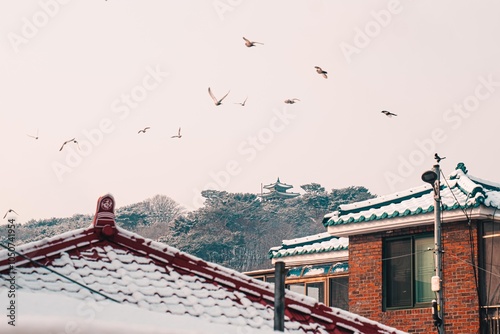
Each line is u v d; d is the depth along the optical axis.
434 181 22.67
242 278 15.19
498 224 24.27
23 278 13.59
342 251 29.72
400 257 26.03
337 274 30.09
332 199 82.62
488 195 24.55
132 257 14.90
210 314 14.06
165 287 14.43
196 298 14.40
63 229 72.81
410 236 25.92
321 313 15.34
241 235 72.31
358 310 26.62
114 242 15.00
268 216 77.00
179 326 11.31
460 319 24.30
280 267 14.13
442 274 23.94
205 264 15.16
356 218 26.59
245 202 75.19
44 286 13.49
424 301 25.36
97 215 15.01
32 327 9.42
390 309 26.02
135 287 14.14
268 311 14.81
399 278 25.98
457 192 25.16
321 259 30.38
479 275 24.23
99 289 13.81
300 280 31.23
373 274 26.48
